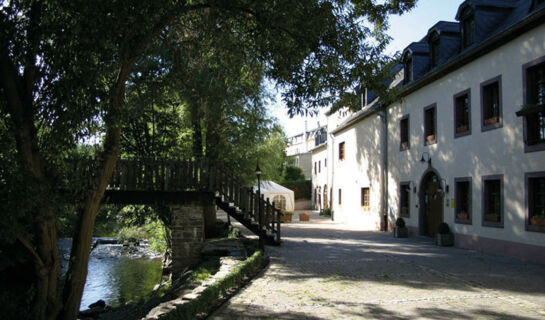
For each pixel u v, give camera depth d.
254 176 18.53
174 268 11.73
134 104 10.28
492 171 12.24
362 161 23.44
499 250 11.80
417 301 6.50
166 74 10.48
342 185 27.30
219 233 16.61
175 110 15.74
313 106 8.69
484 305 6.25
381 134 20.69
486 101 12.73
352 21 8.55
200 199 12.05
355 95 9.03
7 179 4.51
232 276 7.55
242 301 6.54
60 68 5.41
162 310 5.14
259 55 8.64
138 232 17.66
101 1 5.47
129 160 12.12
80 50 5.51
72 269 5.79
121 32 5.76
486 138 12.55
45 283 5.50
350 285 7.71
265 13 7.35
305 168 57.97
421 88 16.73
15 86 5.12
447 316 5.68
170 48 9.57
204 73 12.24
